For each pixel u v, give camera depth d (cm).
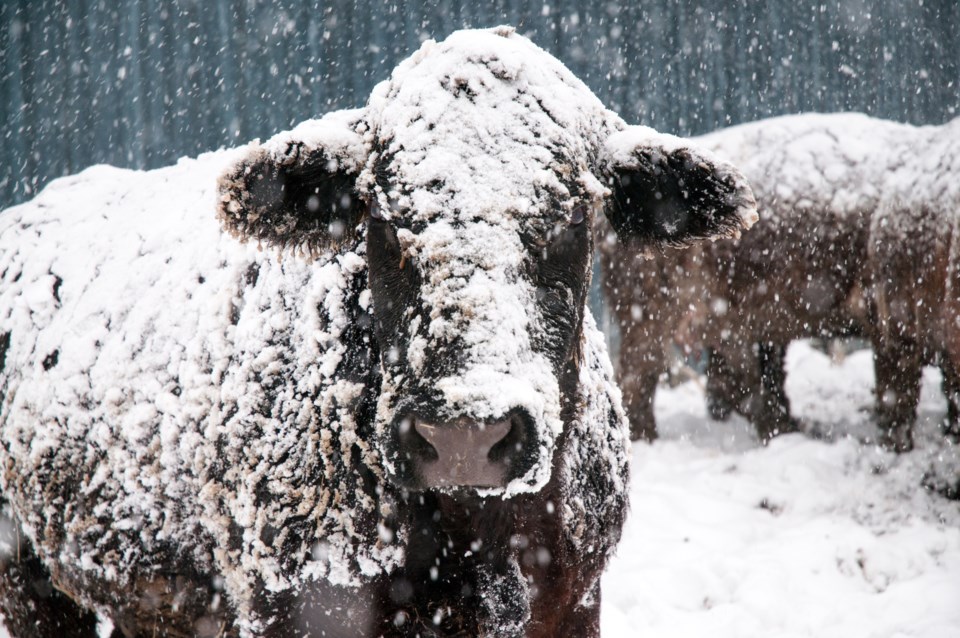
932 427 1091
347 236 393
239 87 1842
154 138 1833
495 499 367
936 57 2369
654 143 389
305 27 1853
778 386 1154
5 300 538
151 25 1825
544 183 348
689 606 705
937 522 824
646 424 1144
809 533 804
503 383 312
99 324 475
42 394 482
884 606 660
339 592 367
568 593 393
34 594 513
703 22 2109
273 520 373
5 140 1808
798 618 663
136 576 439
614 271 1180
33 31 1814
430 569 370
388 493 366
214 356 414
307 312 393
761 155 1157
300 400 382
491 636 366
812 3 2214
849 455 1010
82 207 563
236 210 363
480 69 362
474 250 332
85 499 455
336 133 379
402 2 1881
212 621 421
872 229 1073
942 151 1031
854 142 1127
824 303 1119
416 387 321
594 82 2022
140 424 433
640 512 887
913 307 1027
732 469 1002
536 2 1977
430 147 350
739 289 1141
